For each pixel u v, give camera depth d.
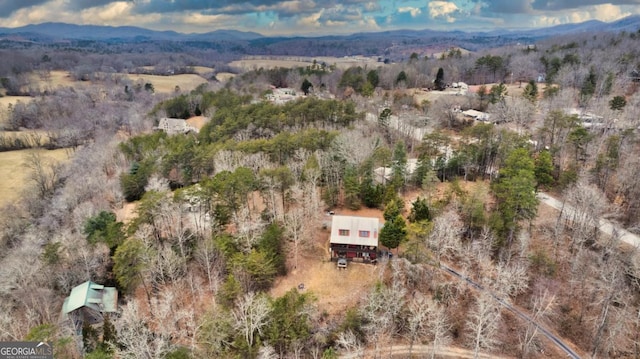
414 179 89.38
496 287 59.62
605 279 53.94
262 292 58.91
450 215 67.88
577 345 56.31
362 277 65.12
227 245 63.84
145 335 49.41
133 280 61.38
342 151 86.69
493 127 92.06
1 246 84.00
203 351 50.72
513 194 65.44
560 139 90.19
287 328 53.50
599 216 66.31
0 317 51.34
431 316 57.59
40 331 46.75
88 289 60.97
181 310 57.09
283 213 74.75
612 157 79.50
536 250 67.56
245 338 51.84
